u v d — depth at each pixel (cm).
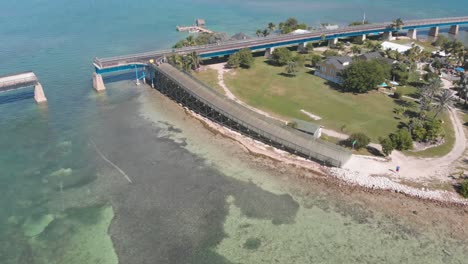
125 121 9931
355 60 12838
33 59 15562
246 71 13750
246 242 5953
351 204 6769
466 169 7619
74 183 7362
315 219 6431
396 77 12525
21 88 11219
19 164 7981
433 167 7706
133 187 7244
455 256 5697
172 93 11244
